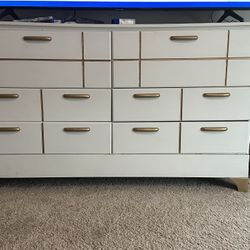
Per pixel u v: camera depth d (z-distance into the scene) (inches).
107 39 59.8
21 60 60.1
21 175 64.4
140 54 60.3
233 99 61.7
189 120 62.7
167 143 63.6
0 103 61.5
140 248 44.5
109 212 54.9
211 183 68.7
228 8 67.4
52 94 61.6
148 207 56.8
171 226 50.4
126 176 64.9
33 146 63.4
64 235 47.7
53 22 63.2
